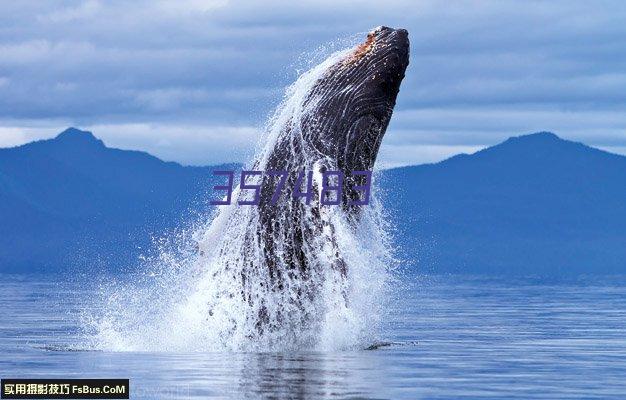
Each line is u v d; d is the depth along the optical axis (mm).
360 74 62656
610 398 43250
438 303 116375
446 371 50344
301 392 43156
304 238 60812
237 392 43062
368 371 49531
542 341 66438
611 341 66500
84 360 53719
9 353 57312
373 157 63719
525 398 43062
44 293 135375
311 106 63000
